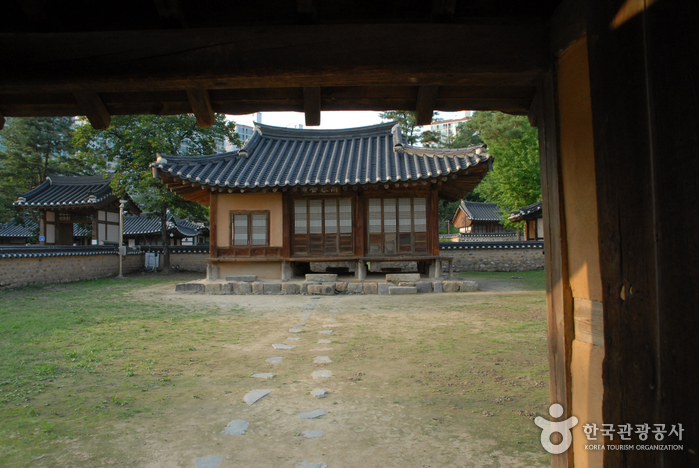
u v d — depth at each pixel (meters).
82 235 30.61
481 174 12.83
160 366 5.54
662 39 1.64
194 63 2.68
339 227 13.86
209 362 5.75
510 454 3.23
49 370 5.22
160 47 2.70
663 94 1.64
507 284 15.05
